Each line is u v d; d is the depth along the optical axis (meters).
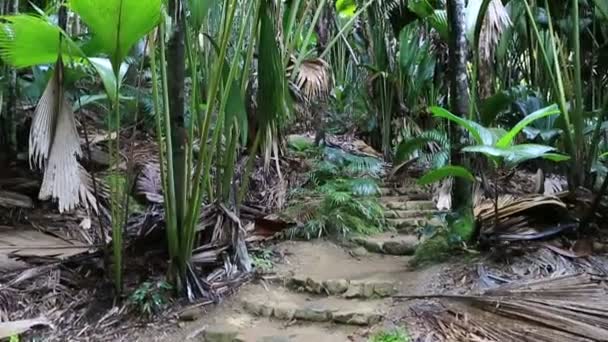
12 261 3.10
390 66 6.20
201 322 2.88
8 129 4.07
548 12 3.92
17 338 2.62
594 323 2.37
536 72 5.55
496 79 5.56
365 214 4.12
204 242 3.37
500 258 3.14
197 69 3.56
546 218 3.41
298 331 2.76
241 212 4.13
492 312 2.58
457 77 3.56
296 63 4.36
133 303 2.93
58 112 2.73
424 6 4.89
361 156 5.75
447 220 3.45
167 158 2.97
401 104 6.16
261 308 2.95
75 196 2.73
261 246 3.78
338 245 3.84
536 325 2.42
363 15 6.59
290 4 4.18
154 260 3.24
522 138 4.62
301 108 5.37
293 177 4.93
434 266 3.25
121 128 4.84
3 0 3.93
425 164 5.41
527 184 4.50
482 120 4.09
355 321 2.76
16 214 3.66
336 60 7.88
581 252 3.14
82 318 2.87
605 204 3.50
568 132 3.64
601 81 4.81
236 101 3.34
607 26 4.32
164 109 2.93
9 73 4.03
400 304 2.86
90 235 3.60
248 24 3.75
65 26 4.62
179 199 3.03
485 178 3.78
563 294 2.65
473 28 3.59
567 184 3.89
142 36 2.62
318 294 3.11
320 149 5.59
